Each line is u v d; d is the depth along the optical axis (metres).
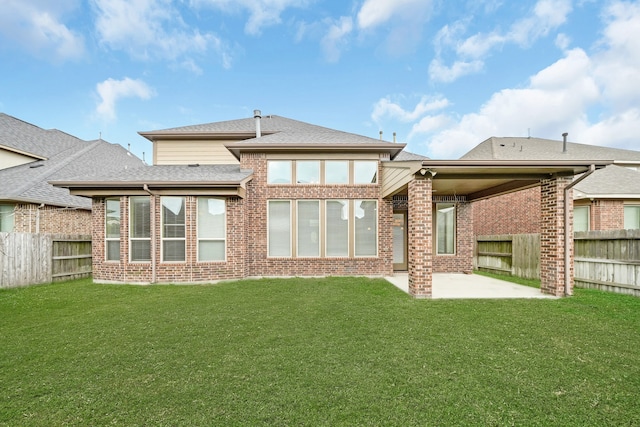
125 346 4.45
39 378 3.54
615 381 3.39
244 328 5.17
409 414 2.84
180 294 7.83
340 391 3.22
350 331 4.97
